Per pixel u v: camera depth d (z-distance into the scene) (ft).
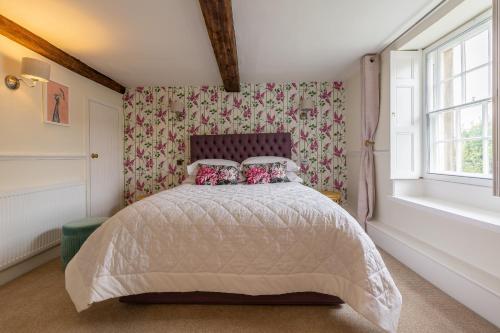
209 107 12.90
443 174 7.59
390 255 8.05
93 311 5.37
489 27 6.23
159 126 12.99
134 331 4.76
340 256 4.90
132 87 12.96
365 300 4.35
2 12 6.50
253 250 5.10
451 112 7.48
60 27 7.26
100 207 11.13
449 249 6.41
